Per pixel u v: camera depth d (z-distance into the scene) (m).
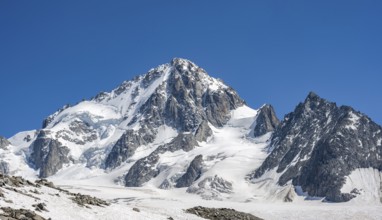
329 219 162.00
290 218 165.75
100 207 61.72
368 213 165.88
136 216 62.09
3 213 46.56
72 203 59.03
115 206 65.31
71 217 53.09
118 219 57.97
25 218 47.25
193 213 82.94
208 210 90.38
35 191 59.72
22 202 52.31
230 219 86.88
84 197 65.44
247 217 94.81
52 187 68.75
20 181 63.09
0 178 60.81
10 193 54.56
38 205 52.28
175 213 77.25
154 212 75.44
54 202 57.28
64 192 66.50
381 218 160.88
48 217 50.59
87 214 56.22
